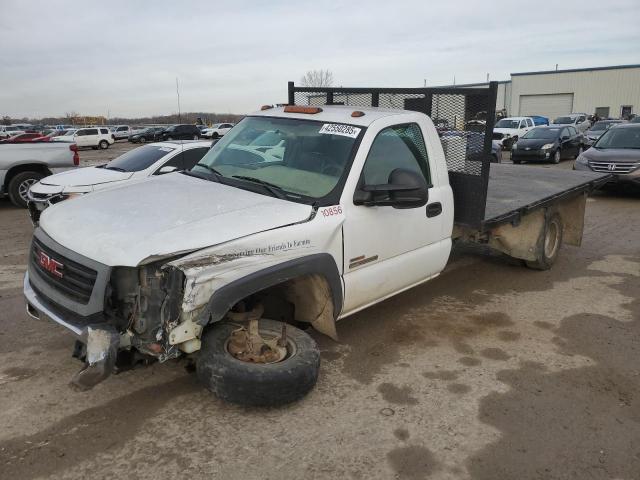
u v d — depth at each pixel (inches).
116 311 127.5
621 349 187.0
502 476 120.8
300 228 145.1
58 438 129.0
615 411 148.0
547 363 175.6
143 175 339.3
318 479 117.9
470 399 152.1
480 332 199.3
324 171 164.2
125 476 116.9
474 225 204.4
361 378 162.4
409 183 154.5
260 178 170.7
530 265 275.7
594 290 249.0
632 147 523.8
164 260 124.8
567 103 2261.3
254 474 118.6
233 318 145.6
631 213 440.5
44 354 171.0
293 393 137.0
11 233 347.6
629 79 2113.7
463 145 201.5
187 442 128.8
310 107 190.7
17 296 223.9
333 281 155.8
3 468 118.2
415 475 120.2
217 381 133.0
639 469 124.1
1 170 433.1
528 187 283.6
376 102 223.1
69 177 345.7
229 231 134.2
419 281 196.9
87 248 128.5
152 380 156.3
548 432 137.6
